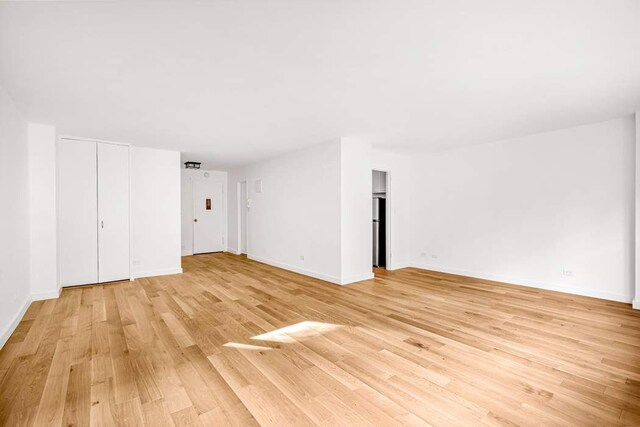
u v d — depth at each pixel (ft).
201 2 5.48
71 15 5.81
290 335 9.66
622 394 6.52
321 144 17.57
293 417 5.85
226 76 8.66
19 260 11.23
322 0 5.47
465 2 5.57
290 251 20.25
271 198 22.26
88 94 9.86
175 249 19.27
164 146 18.06
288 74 8.58
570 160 14.32
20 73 8.31
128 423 5.67
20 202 11.54
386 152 20.18
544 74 8.61
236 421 5.74
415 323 10.68
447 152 19.52
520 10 5.79
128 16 5.88
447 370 7.55
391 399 6.41
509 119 12.92
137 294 14.35
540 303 12.91
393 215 20.68
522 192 16.01
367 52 7.40
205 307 12.46
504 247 16.78
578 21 6.13
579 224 14.10
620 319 10.94
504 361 7.98
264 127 14.08
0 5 5.45
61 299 13.52
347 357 8.23
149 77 8.66
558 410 6.02
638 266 11.98
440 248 20.01
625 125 12.78
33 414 5.88
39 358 8.14
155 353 8.44
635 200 12.20
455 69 8.32
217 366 7.74
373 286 15.94
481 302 13.12
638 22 6.14
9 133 10.09
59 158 15.12
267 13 5.84
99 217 16.28
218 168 27.43
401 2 5.56
